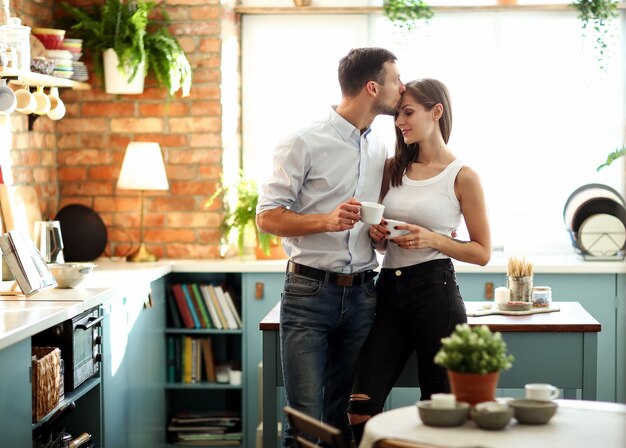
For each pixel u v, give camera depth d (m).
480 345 2.52
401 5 6.09
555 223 6.25
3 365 3.20
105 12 5.59
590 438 2.40
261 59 6.29
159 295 5.54
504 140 6.24
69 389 3.96
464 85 6.21
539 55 6.19
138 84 5.67
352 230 3.68
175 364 5.78
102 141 5.87
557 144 6.21
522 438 2.40
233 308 5.73
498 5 6.12
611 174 6.18
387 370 3.64
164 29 5.69
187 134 5.83
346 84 3.71
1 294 4.18
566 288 5.65
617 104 6.16
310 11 6.20
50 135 5.80
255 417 5.76
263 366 3.89
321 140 3.69
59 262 4.63
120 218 5.90
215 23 5.79
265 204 3.70
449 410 2.49
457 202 3.72
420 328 3.63
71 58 5.27
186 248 5.90
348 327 3.77
